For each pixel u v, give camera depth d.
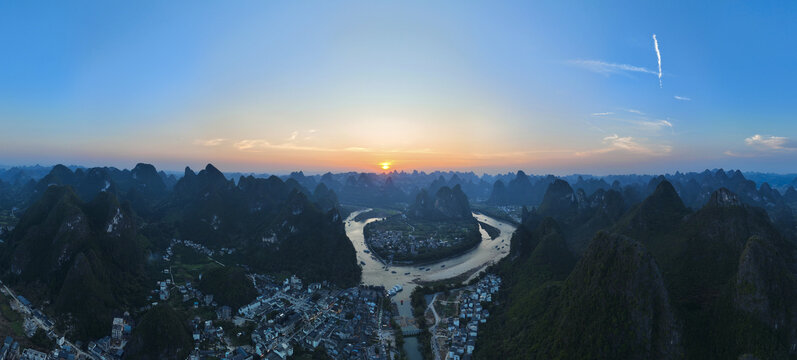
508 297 181.62
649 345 100.50
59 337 131.62
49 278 157.62
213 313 162.75
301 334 151.25
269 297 183.50
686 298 121.44
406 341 154.25
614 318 106.25
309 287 198.75
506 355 129.12
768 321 96.00
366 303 184.00
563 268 188.38
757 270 100.62
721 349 99.50
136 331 129.50
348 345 146.00
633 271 107.81
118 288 164.12
